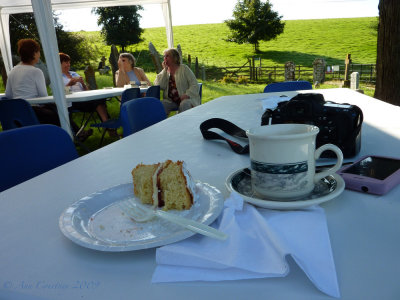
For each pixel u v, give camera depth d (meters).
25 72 3.92
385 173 0.68
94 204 0.66
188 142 1.27
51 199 0.77
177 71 4.54
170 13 6.14
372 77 13.31
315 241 0.45
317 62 11.84
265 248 0.44
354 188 0.66
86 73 7.30
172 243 0.47
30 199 0.78
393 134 1.13
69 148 1.37
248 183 0.71
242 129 1.31
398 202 0.60
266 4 27.16
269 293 0.39
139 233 0.53
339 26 30.53
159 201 0.61
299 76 17.19
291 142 0.56
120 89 4.80
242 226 0.51
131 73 5.62
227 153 1.08
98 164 1.05
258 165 0.60
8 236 0.59
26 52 3.99
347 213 0.57
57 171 1.00
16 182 1.15
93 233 0.55
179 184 0.59
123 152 1.18
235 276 0.41
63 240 0.56
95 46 23.83
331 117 0.88
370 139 1.08
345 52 24.03
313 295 0.38
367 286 0.38
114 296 0.40
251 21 27.25
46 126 1.31
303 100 0.92
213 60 25.05
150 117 2.02
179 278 0.42
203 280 0.42
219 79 18.94
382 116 1.43
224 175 0.85
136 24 25.02
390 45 4.26
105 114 4.89
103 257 0.50
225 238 0.46
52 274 0.46
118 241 0.51
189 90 4.49
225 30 31.58
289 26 32.62
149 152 1.16
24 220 0.66
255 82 17.41
